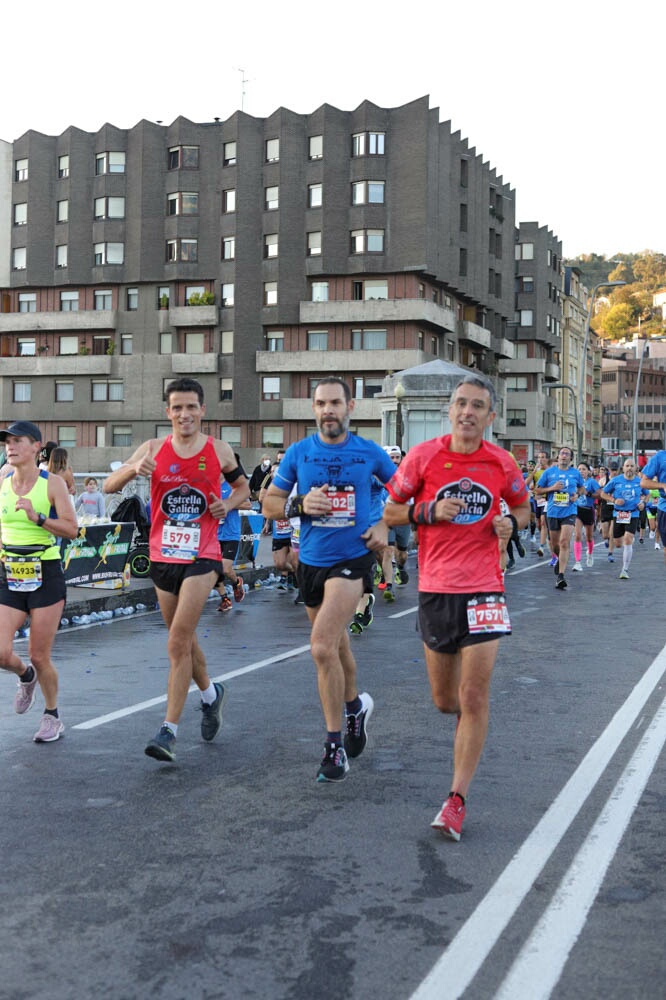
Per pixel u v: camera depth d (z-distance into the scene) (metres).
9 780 5.79
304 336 62.44
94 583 14.90
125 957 3.56
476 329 68.00
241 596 14.27
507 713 7.46
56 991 3.32
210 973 3.43
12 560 6.55
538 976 3.39
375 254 60.97
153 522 6.39
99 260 65.25
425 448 5.13
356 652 10.38
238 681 8.82
